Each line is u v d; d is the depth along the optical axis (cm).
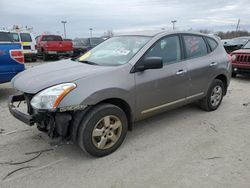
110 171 328
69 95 320
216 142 407
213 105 551
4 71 606
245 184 299
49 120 333
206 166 337
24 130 450
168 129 458
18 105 387
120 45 439
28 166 339
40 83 338
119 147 388
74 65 404
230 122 494
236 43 1644
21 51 633
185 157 361
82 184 302
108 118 356
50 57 1844
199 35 512
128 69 377
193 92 488
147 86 396
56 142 334
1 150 379
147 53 401
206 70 502
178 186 297
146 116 418
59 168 335
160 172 325
